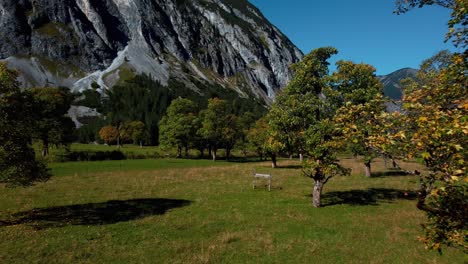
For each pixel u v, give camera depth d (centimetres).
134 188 3756
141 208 2725
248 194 3375
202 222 2277
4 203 2870
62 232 2017
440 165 745
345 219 2320
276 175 5044
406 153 775
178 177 4734
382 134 818
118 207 2766
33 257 1609
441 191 766
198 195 3334
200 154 11238
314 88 2908
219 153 12050
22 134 2161
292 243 1834
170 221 2306
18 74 2264
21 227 2111
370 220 2284
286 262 1581
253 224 2219
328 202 2938
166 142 9712
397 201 2934
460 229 786
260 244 1817
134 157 9069
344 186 3806
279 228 2117
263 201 2992
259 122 10206
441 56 2039
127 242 1853
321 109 2770
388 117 816
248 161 9231
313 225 2177
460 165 709
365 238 1900
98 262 1571
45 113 7275
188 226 2180
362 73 4034
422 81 2153
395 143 766
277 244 1819
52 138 7325
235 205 2825
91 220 2320
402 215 2411
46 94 7938
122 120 18188
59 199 3081
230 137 9462
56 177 4559
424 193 790
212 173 5247
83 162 7106
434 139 707
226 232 2044
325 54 2842
